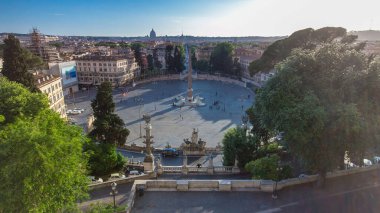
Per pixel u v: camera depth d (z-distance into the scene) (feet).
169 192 82.02
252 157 131.95
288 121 82.89
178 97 364.38
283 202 77.10
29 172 56.85
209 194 80.89
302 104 81.92
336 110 79.77
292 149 88.33
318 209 73.92
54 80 268.62
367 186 84.58
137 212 72.95
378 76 84.23
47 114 91.56
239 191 82.23
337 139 80.79
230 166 132.98
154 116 286.05
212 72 576.20
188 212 72.74
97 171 126.82
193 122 265.13
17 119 78.84
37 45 461.37
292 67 91.61
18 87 101.50
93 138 147.54
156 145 207.00
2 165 57.47
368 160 117.29
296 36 228.63
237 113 295.48
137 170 140.56
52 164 59.21
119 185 108.58
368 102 84.64
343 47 98.99
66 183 67.62
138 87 467.11
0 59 312.50
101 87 148.36
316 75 90.48
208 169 129.49
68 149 69.36
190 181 82.79
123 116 286.05
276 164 92.58
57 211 69.10
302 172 110.11
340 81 86.89
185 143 191.42
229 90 434.30
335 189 83.10
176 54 577.84
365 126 79.10
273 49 246.47
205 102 349.41
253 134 158.20
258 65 262.06
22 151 57.52
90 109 319.06
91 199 96.73
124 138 153.17
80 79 492.54
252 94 401.29
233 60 565.12
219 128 246.47
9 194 55.21
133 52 564.71
